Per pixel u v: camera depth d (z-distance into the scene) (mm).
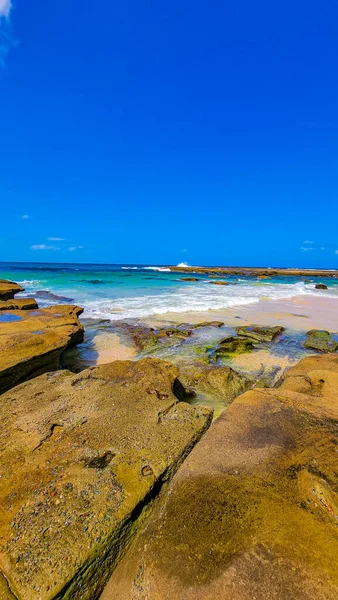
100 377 4887
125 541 2484
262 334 11055
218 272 64688
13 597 2020
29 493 2705
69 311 10281
